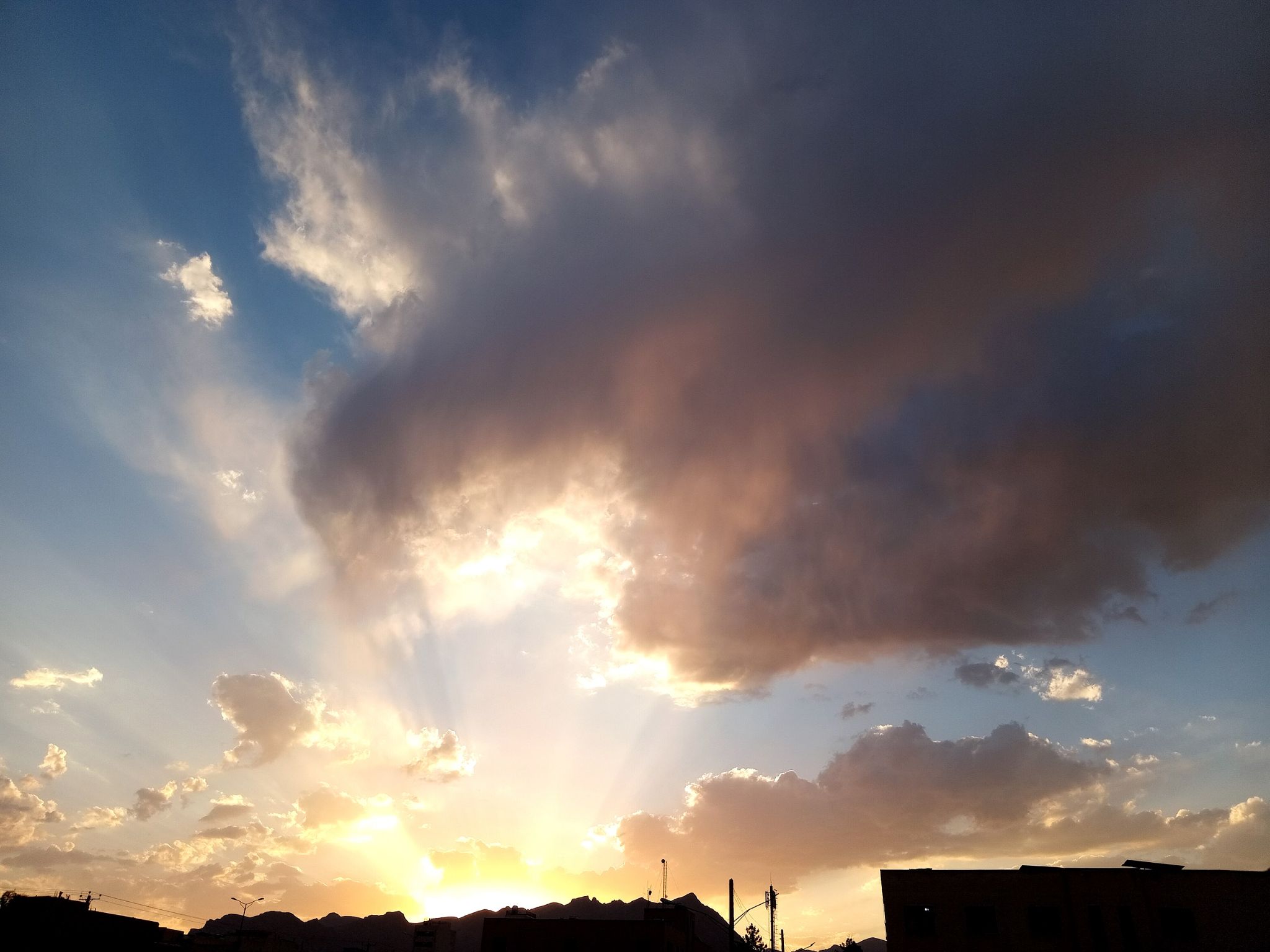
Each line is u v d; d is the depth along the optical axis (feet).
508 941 225.76
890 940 155.84
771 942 237.04
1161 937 144.87
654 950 221.46
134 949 229.66
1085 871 151.84
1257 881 144.15
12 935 206.59
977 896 155.02
